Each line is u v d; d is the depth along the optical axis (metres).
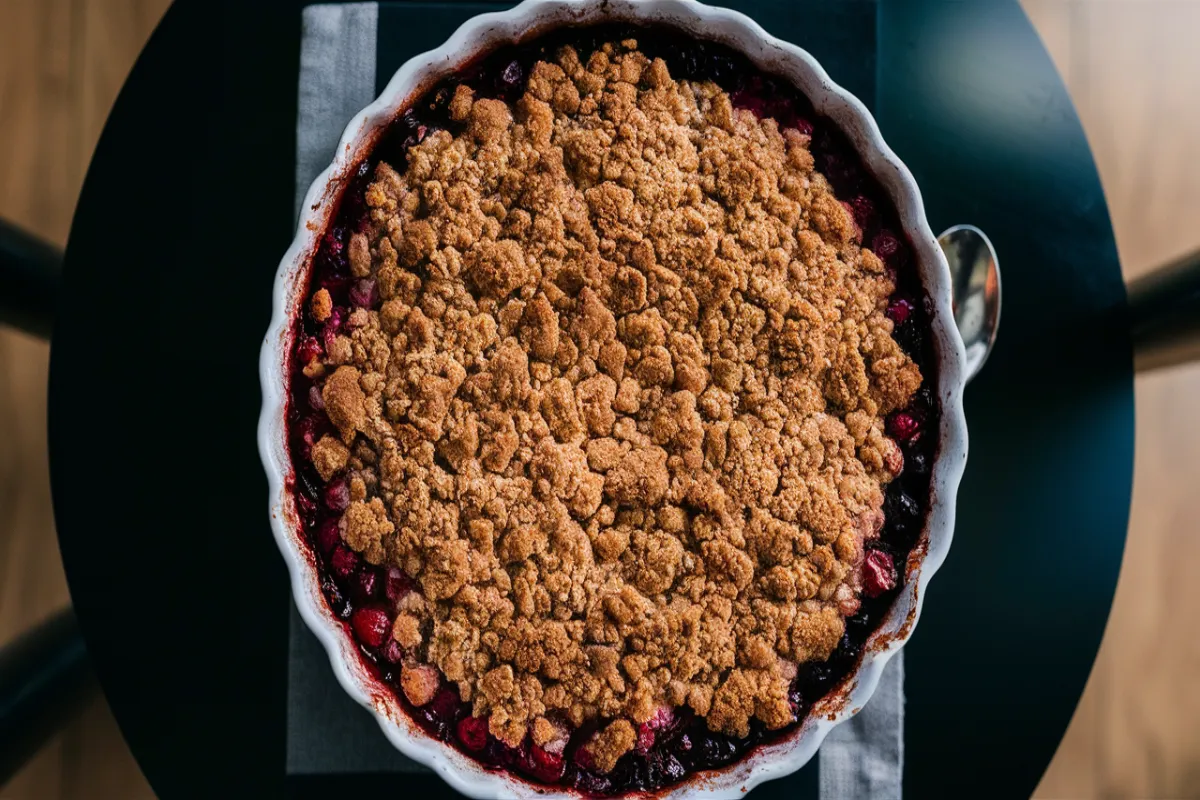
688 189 0.55
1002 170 0.62
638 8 0.55
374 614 0.54
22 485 0.78
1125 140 0.82
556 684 0.53
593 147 0.55
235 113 0.61
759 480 0.53
